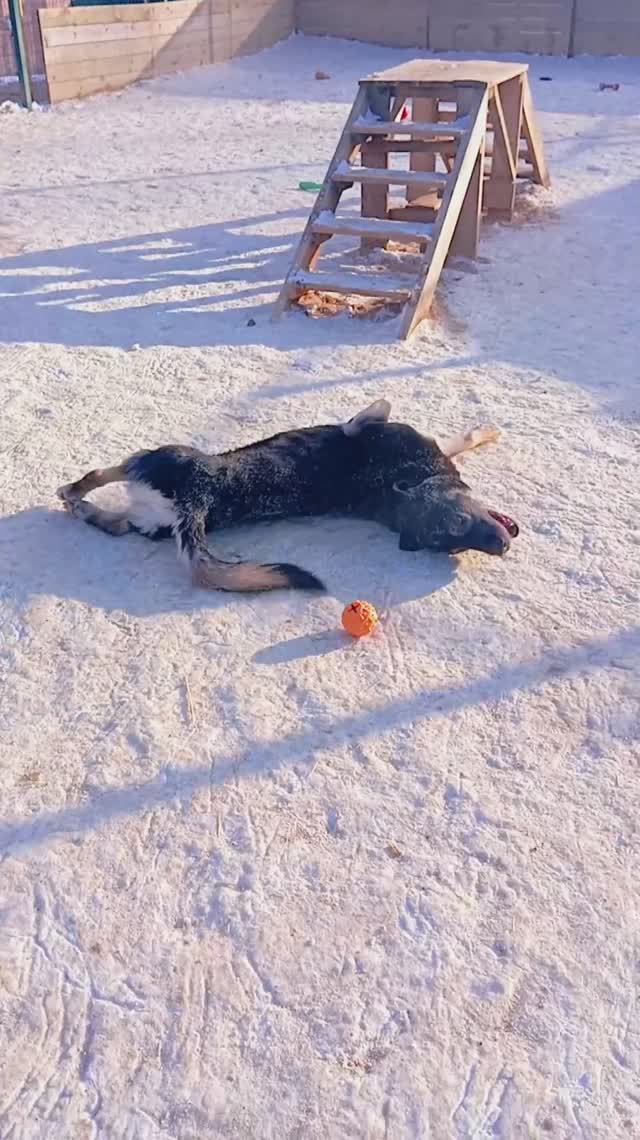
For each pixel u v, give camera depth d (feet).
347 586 8.11
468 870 6.16
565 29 30.32
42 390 10.82
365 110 13.15
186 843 6.34
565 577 8.11
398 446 8.76
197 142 21.43
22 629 7.75
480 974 5.73
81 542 8.58
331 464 8.75
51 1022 5.62
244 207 16.75
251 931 5.92
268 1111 5.28
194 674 7.37
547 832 6.34
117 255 14.66
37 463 9.53
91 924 5.99
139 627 7.75
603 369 11.17
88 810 6.53
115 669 7.42
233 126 22.95
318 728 6.98
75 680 7.34
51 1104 5.34
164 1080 5.40
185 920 5.99
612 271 13.78
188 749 6.86
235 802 6.55
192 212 16.57
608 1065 5.39
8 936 5.95
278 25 32.83
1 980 5.78
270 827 6.40
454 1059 5.43
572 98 25.26
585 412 10.29
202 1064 5.45
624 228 15.30
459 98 12.91
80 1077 5.43
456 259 14.08
